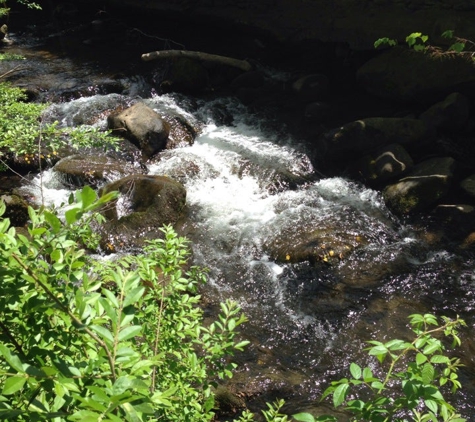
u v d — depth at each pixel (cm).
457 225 812
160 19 1557
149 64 1345
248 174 948
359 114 1077
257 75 1222
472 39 1029
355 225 822
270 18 1338
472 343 629
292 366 609
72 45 1505
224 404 545
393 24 1134
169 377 288
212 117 1116
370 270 746
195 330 302
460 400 556
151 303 297
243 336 649
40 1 1825
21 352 186
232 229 826
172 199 844
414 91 1030
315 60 1265
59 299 181
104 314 190
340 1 1237
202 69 1218
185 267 761
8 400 161
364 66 1109
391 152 909
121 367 171
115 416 139
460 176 892
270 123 1086
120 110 1114
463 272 739
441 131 969
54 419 158
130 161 971
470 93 1000
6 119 635
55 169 930
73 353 196
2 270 176
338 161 965
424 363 202
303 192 901
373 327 659
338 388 186
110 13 1664
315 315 680
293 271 748
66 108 1129
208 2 1449
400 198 848
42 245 187
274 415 300
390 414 194
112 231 798
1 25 1582
